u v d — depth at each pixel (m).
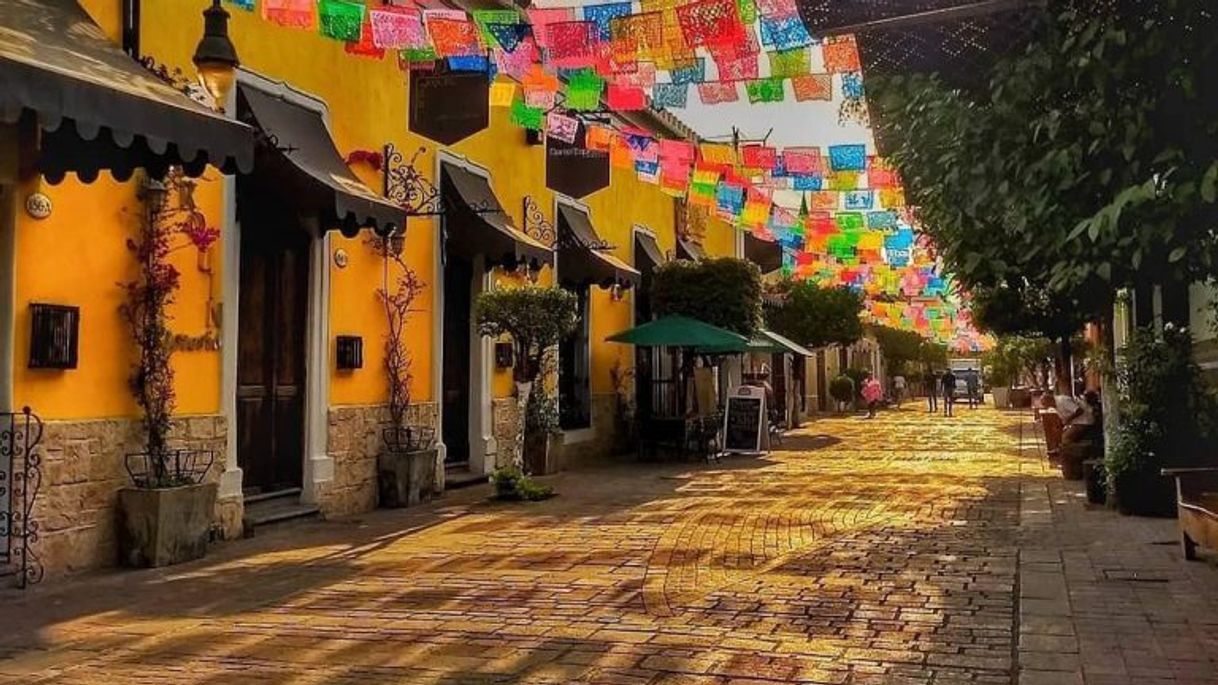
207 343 8.88
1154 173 3.97
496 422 14.16
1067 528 9.59
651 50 7.54
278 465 10.16
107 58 6.64
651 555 8.23
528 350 12.69
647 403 20.25
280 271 10.19
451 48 8.03
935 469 15.88
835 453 19.28
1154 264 4.16
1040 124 4.18
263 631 5.91
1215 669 5.05
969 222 5.24
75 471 7.52
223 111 8.29
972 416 36.47
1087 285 4.94
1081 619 6.05
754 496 12.28
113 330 7.91
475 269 14.01
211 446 8.88
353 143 10.98
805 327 28.95
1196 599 6.56
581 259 16.27
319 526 9.89
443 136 11.81
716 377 22.88
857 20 4.73
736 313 18.58
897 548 8.55
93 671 5.13
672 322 17.39
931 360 55.72
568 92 8.98
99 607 6.52
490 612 6.34
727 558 8.10
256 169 9.18
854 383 42.25
